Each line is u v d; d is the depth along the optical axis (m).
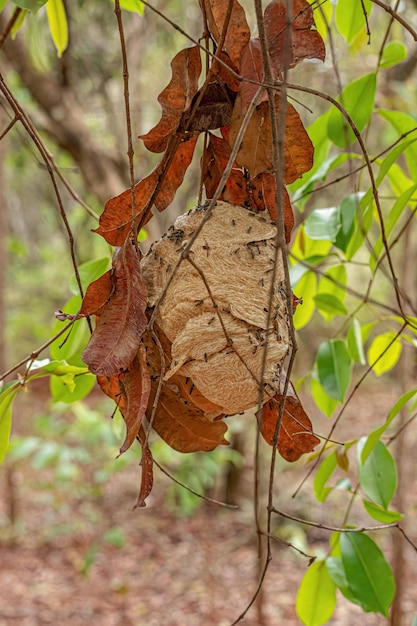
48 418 3.38
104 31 3.98
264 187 1.16
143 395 1.09
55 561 3.83
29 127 1.23
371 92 1.44
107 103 3.91
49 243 7.52
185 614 3.30
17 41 2.49
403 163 2.23
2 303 3.49
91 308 1.12
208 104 1.17
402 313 1.28
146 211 1.17
